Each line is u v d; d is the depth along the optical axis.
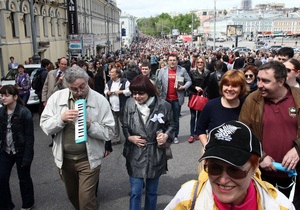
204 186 1.66
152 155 3.43
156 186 3.59
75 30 35.03
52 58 30.36
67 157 3.43
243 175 1.43
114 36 79.19
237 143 1.43
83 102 3.29
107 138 3.44
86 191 3.39
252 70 5.14
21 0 22.55
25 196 4.20
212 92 6.13
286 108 2.73
